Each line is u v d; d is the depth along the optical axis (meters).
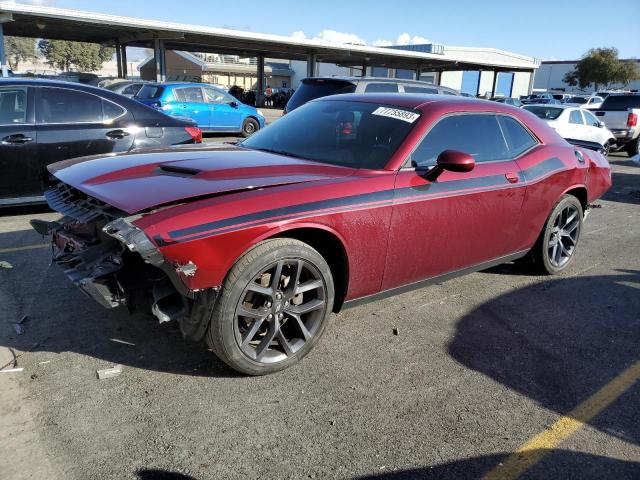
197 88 16.95
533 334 3.90
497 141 4.30
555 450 2.63
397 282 3.67
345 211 3.16
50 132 6.08
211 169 3.19
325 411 2.82
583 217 5.34
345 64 43.38
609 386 3.25
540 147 4.67
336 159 3.67
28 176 6.04
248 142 4.33
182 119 7.20
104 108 6.48
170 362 3.20
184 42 31.02
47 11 21.73
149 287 2.88
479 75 53.81
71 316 3.72
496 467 2.49
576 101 33.16
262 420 2.72
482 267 4.38
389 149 3.59
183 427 2.63
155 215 2.65
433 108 3.86
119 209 2.73
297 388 3.02
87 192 2.99
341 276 3.38
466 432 2.73
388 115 3.88
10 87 5.92
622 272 5.44
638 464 2.57
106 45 34.38
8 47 81.19
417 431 2.71
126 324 3.64
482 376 3.27
